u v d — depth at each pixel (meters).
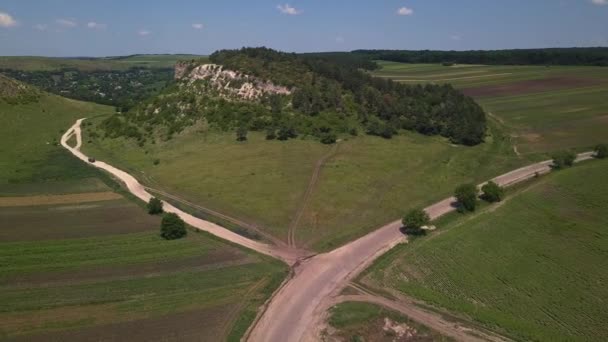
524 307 56.91
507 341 50.75
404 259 68.00
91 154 130.62
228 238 76.19
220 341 49.84
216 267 66.38
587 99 174.38
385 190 95.06
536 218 80.12
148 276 63.47
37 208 88.94
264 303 57.41
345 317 54.47
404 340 51.34
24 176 109.06
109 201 93.44
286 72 154.88
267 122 132.38
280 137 124.62
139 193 97.94
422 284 61.94
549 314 55.56
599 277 62.53
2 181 105.31
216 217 85.12
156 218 84.50
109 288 60.16
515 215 81.69
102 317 53.88
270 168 105.31
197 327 52.25
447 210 86.44
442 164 111.81
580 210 82.25
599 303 57.22
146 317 54.00
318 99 139.00
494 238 73.56
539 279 62.59
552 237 73.44
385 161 111.12
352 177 100.38
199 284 61.56
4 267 65.12
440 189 97.56
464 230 76.44
